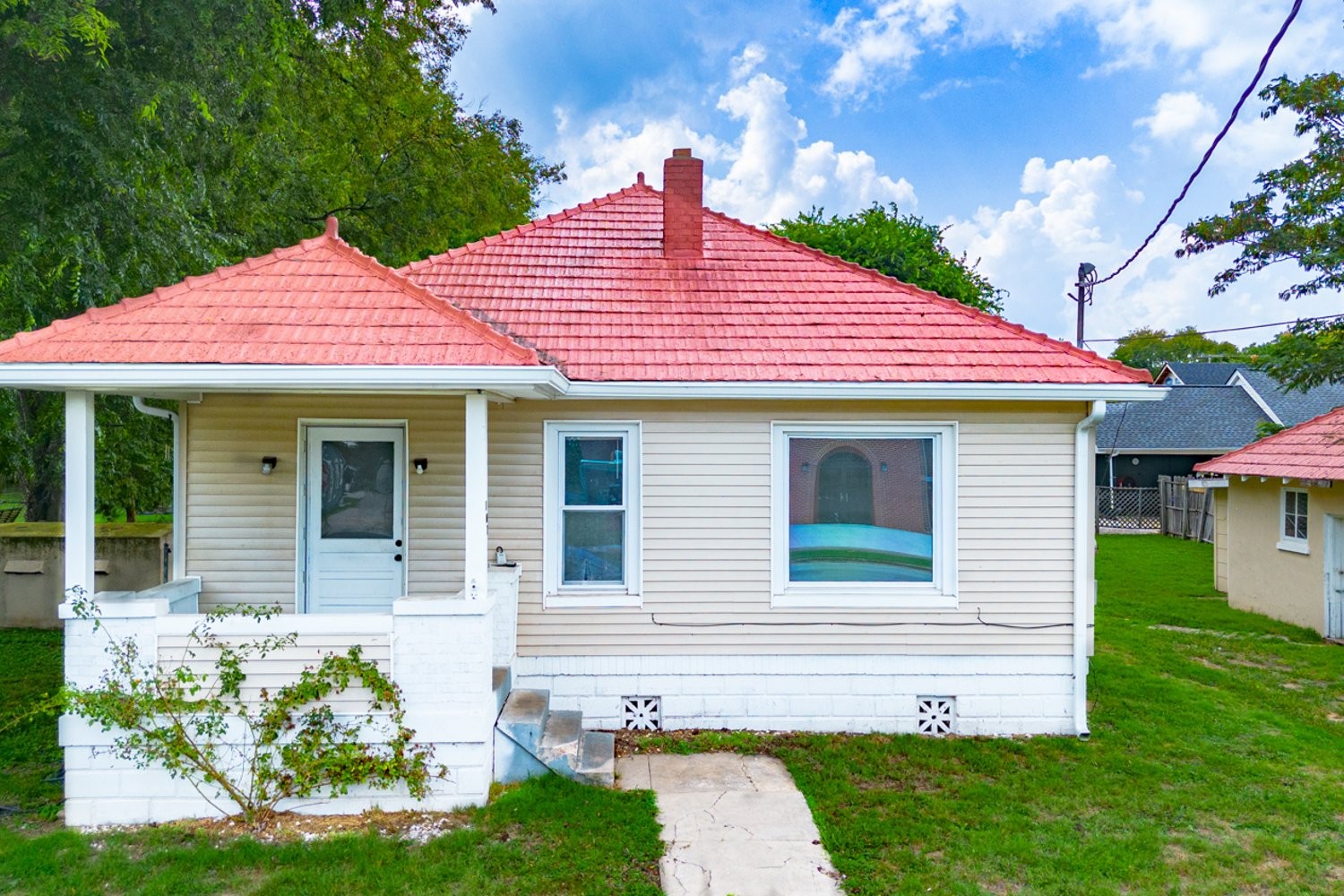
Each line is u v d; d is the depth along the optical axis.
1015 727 7.19
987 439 7.21
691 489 7.14
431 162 19.45
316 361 5.18
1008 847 5.06
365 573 7.27
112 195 7.89
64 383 5.12
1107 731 7.25
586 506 7.17
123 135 7.71
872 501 7.29
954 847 5.08
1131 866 4.86
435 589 7.20
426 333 5.46
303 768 5.32
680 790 5.91
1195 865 4.91
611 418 7.10
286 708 5.34
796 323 7.71
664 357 7.13
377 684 5.39
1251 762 6.56
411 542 7.19
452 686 5.53
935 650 7.18
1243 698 8.51
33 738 6.77
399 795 5.51
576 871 4.71
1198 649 10.84
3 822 5.36
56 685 8.22
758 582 7.13
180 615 5.56
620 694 7.09
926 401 7.14
